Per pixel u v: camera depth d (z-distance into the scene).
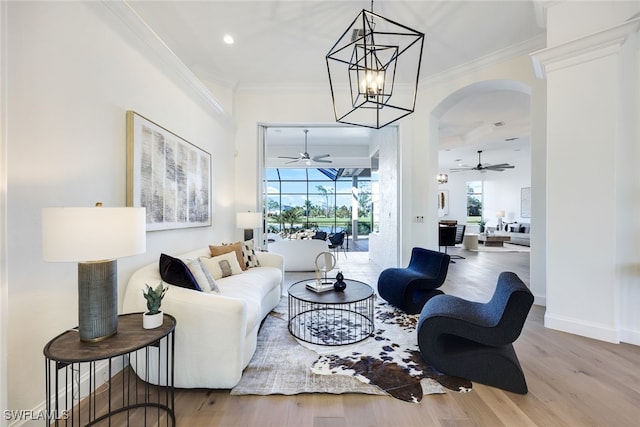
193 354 1.86
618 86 2.49
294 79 4.61
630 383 1.95
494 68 3.90
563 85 2.74
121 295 2.21
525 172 10.71
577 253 2.69
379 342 2.59
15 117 1.46
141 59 2.46
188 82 3.25
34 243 1.55
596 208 2.59
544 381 1.98
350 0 2.83
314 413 1.68
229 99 4.64
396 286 3.38
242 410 1.71
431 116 4.68
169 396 1.84
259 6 2.92
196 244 3.54
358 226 11.59
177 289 1.99
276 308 3.53
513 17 3.09
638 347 2.44
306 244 5.62
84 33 1.87
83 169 1.87
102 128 2.03
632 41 2.49
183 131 3.21
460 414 1.67
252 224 4.43
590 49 2.58
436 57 3.90
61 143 1.71
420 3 2.86
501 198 11.41
